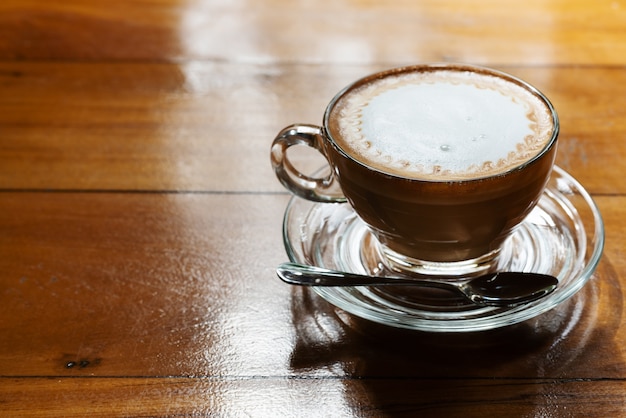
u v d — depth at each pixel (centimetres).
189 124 67
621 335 49
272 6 82
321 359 49
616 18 78
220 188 60
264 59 74
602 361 48
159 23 80
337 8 82
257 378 48
